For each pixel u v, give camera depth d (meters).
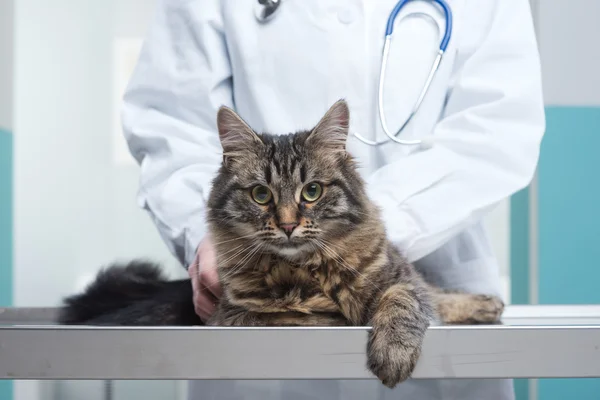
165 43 1.00
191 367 0.63
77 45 1.93
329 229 0.76
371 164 0.94
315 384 0.89
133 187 1.98
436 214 0.84
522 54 0.93
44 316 0.91
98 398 1.70
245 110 0.98
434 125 0.95
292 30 0.95
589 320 0.85
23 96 1.90
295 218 0.75
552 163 1.51
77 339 0.63
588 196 1.51
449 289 0.95
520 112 0.91
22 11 1.89
